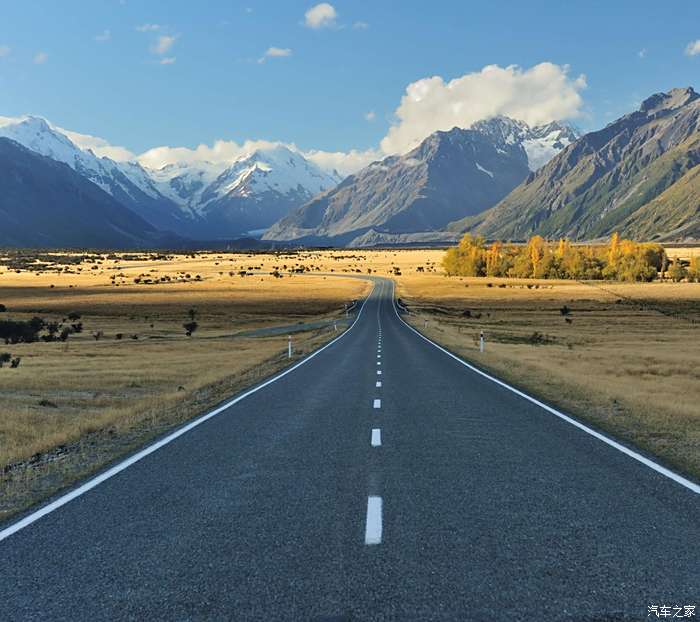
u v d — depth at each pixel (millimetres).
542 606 4344
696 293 114812
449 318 84062
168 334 65250
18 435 12234
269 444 10320
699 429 11188
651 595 4508
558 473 8172
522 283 147500
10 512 6773
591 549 5422
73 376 24984
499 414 13156
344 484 7711
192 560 5281
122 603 4504
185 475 8336
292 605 4406
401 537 5762
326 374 22516
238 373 24375
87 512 6719
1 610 4434
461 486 7551
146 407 15445
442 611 4281
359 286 148875
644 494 7164
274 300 116250
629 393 16266
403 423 12133
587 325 73562
